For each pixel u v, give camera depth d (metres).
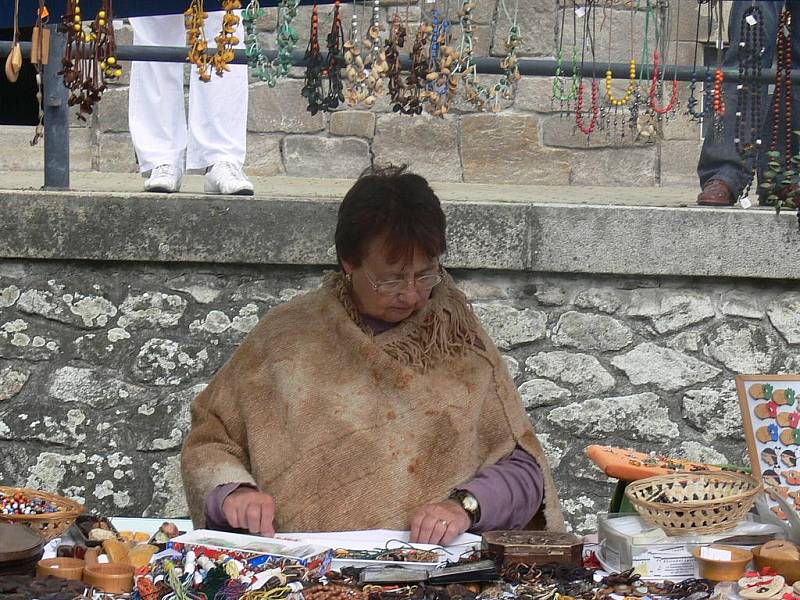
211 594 3.49
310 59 5.50
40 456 7.02
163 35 7.58
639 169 9.80
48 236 6.83
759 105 6.29
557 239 6.97
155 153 7.33
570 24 9.71
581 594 3.64
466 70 5.82
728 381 7.25
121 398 7.04
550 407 7.19
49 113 7.18
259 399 4.54
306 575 3.66
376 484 4.37
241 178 7.27
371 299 4.39
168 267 7.00
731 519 4.00
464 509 4.26
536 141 9.78
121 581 3.66
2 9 5.77
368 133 9.73
